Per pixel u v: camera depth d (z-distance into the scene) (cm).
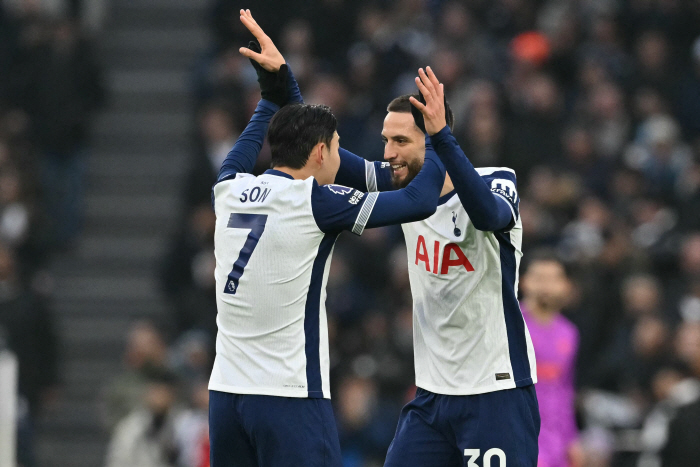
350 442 3431
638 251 3822
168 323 4319
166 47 5538
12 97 4788
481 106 4228
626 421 3303
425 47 4634
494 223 1678
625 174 4122
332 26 4850
